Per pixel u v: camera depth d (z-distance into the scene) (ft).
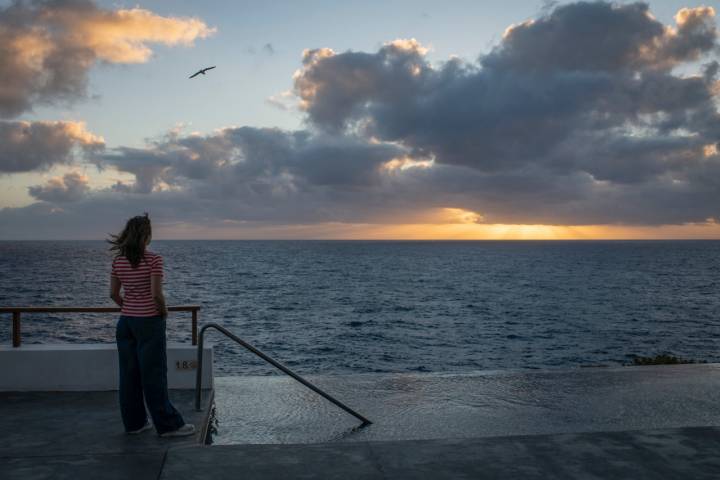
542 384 22.35
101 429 14.44
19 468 11.45
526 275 321.32
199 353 16.60
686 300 189.37
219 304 166.40
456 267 411.54
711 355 96.17
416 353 95.76
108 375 18.16
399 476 10.74
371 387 21.98
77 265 384.88
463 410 19.06
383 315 146.82
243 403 19.77
